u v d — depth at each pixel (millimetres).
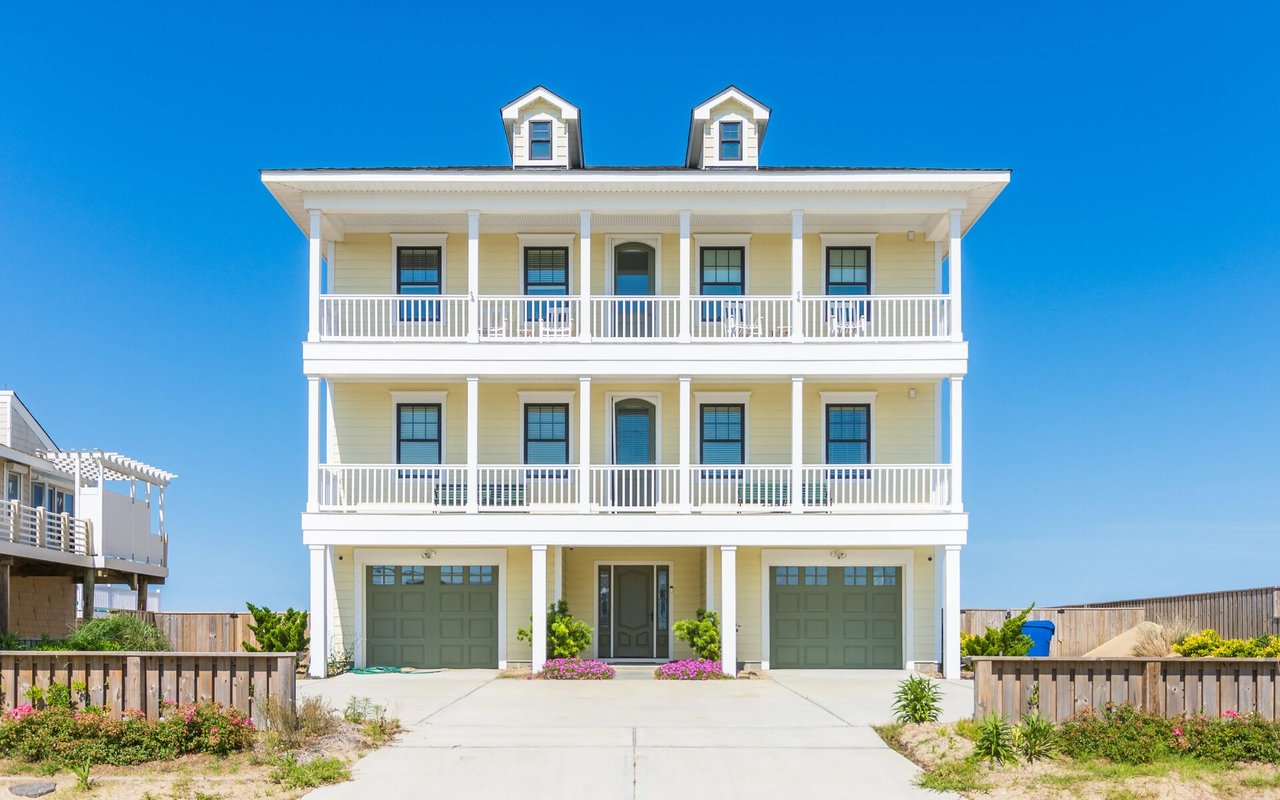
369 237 26562
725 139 26578
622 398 26281
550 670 23281
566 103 26734
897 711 16953
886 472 24938
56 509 36031
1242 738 13305
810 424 25969
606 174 23984
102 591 41625
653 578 26359
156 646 24969
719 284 26531
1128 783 12305
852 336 25266
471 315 24328
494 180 24047
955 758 13508
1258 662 14023
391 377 24328
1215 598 25078
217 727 13461
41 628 33188
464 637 25656
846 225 26156
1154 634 24516
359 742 14609
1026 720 13617
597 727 16297
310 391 24078
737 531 23781
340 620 25578
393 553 25641
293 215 25703
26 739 13172
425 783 12961
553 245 26594
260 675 14094
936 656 25188
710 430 26203
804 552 25484
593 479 25766
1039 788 12250
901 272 26453
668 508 24516
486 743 14977
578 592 26234
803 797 12516
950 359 24031
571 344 24188
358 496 25453
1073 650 28891
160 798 11914
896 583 25656
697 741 15203
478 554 25656
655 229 26312
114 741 13266
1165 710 13938
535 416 26250
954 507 23844
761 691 20906
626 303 26266
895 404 26031
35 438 35531
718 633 24250
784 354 24141
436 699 19516
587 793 12680
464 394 26219
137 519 34562
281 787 12469
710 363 24172
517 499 25625
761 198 24391
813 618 25531
